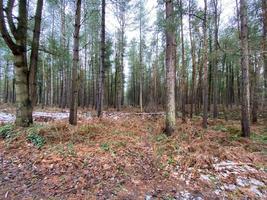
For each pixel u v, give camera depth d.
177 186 4.44
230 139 8.80
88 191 4.18
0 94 44.69
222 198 4.07
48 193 4.11
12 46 7.50
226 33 14.48
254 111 15.09
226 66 26.44
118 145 6.55
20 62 7.88
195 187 4.41
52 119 12.02
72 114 9.21
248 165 5.66
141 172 4.97
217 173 5.02
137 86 40.16
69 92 25.20
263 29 11.89
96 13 12.71
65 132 7.39
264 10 11.82
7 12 7.49
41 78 30.12
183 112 14.41
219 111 23.12
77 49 9.55
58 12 17.19
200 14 12.48
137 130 9.18
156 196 4.08
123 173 4.87
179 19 8.40
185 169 5.18
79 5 9.50
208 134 9.45
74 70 9.50
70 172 4.85
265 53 10.43
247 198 4.10
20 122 7.83
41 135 6.93
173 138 7.87
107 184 4.43
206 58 11.91
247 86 9.58
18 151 6.05
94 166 5.11
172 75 8.41
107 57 25.73
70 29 17.38
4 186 4.33
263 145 8.04
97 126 8.68
